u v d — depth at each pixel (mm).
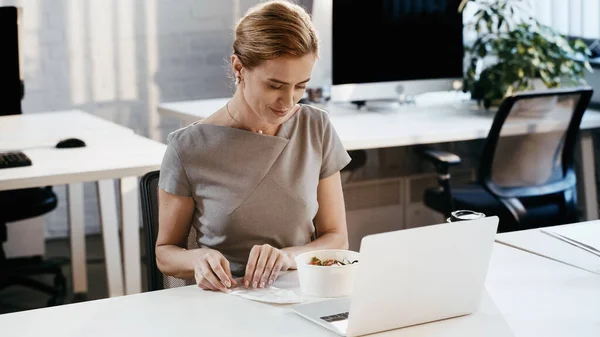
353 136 3102
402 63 3623
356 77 3566
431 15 3639
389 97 3637
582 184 3656
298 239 1818
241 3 4566
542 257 1744
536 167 3082
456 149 3924
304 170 1799
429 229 1329
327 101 3777
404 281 1334
